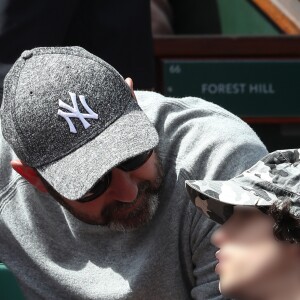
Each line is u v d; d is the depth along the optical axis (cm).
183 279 787
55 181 718
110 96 734
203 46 1352
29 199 808
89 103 728
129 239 784
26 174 761
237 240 638
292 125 1370
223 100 1360
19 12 1045
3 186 825
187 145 780
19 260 824
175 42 1348
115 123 727
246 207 634
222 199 638
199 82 1355
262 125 1370
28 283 817
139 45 1112
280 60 1355
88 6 1092
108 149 714
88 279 790
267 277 624
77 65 740
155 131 724
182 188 768
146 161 735
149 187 752
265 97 1358
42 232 807
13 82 749
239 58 1353
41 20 1052
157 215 776
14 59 1041
